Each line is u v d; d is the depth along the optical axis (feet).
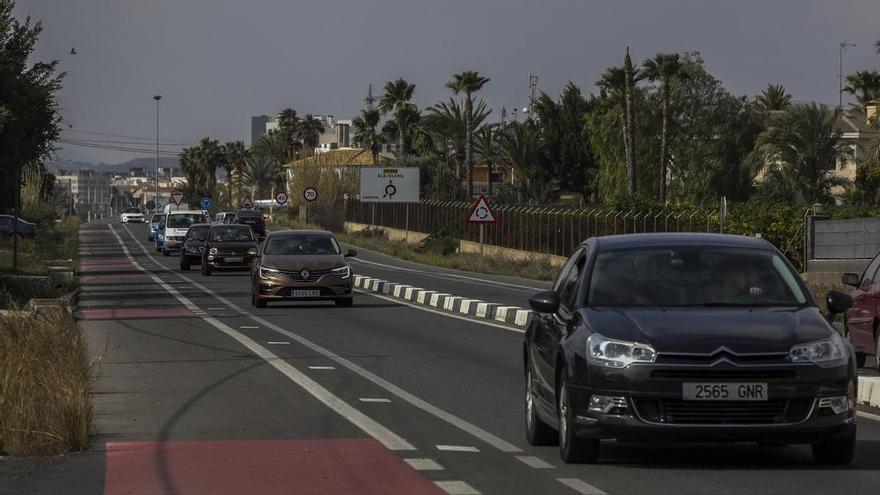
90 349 97.81
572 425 46.98
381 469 48.08
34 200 418.72
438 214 382.63
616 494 42.80
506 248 313.53
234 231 232.73
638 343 45.34
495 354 95.55
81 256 325.42
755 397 44.42
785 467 47.91
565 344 48.06
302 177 527.81
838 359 45.37
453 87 456.86
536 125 525.75
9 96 153.38
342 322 126.21
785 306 49.06
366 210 481.46
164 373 82.07
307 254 151.02
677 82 437.99
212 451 52.42
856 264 179.63
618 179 443.73
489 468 48.19
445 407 66.64
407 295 166.71
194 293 176.76
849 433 45.93
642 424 44.75
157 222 420.77
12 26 163.02
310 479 45.93
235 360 90.22
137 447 53.47
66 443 52.26
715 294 49.67
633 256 51.67
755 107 504.84
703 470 47.42
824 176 407.64
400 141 561.84
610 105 463.01
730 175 426.51
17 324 78.07
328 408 66.03
